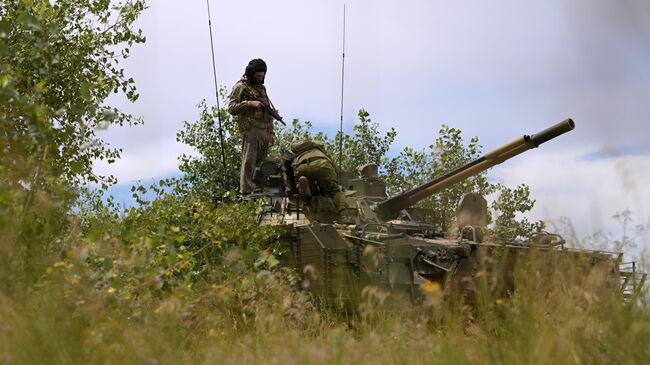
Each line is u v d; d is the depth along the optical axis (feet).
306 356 57.77
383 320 79.20
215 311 85.15
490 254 126.82
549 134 124.16
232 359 63.21
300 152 145.38
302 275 125.90
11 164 72.95
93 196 128.57
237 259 96.84
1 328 55.93
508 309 65.36
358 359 58.39
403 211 156.66
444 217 165.07
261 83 162.30
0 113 77.97
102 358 59.31
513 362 57.31
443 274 125.90
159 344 61.77
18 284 64.13
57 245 77.30
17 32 126.21
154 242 87.51
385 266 121.60
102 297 70.90
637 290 64.03
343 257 121.80
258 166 154.30
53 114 83.97
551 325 61.62
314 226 124.98
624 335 59.11
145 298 76.43
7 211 68.80
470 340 66.80
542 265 71.46
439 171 230.27
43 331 56.34
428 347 63.31
